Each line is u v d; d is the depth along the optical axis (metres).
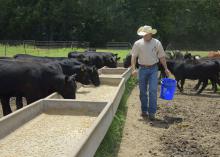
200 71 16.11
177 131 9.40
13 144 6.37
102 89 12.95
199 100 14.38
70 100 8.70
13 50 33.56
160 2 64.31
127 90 15.20
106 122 7.20
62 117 8.32
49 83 10.20
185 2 65.31
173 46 66.56
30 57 13.19
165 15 65.06
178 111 11.92
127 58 21.25
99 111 8.61
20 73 10.00
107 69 17.53
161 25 65.12
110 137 7.78
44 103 8.73
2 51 31.91
